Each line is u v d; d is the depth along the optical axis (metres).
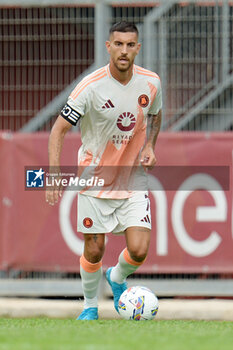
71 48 31.97
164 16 31.36
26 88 32.06
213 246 30.45
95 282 22.20
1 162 30.98
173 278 31.11
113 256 30.53
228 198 30.39
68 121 21.05
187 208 30.44
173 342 15.09
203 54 31.16
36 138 30.83
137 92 21.12
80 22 31.80
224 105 31.33
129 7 31.55
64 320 21.12
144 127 21.64
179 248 30.50
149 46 31.44
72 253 30.80
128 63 20.38
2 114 32.25
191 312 29.25
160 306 29.72
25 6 31.86
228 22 31.03
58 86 32.00
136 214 21.30
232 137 30.42
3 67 32.12
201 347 14.34
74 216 30.73
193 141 30.48
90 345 14.45
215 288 30.86
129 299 21.38
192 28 31.22
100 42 31.36
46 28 31.94
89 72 31.89
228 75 31.14
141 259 21.52
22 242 30.97
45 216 30.86
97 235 21.66
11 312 29.92
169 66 31.34
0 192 30.98
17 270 31.05
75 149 30.48
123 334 16.33
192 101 31.31
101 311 29.16
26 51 32.00
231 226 30.39
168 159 30.50
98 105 20.94
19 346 14.30
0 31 32.00
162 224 30.55
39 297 33.12
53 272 31.62
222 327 19.08
